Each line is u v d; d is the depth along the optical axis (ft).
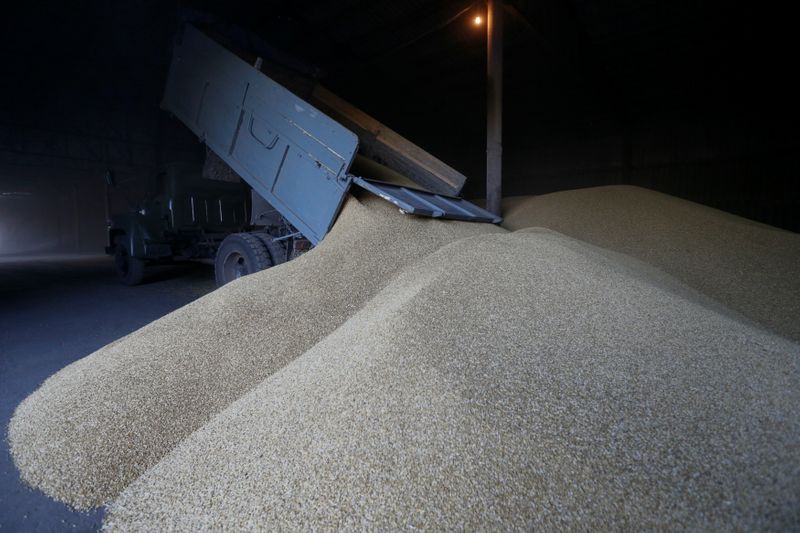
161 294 20.48
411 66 42.96
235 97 15.23
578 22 32.83
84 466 5.74
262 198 16.78
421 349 6.20
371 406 5.29
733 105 35.73
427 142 54.90
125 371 7.68
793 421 4.49
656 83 37.22
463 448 4.57
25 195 78.89
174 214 19.53
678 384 5.28
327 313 9.52
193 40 16.85
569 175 45.57
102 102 54.39
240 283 10.96
